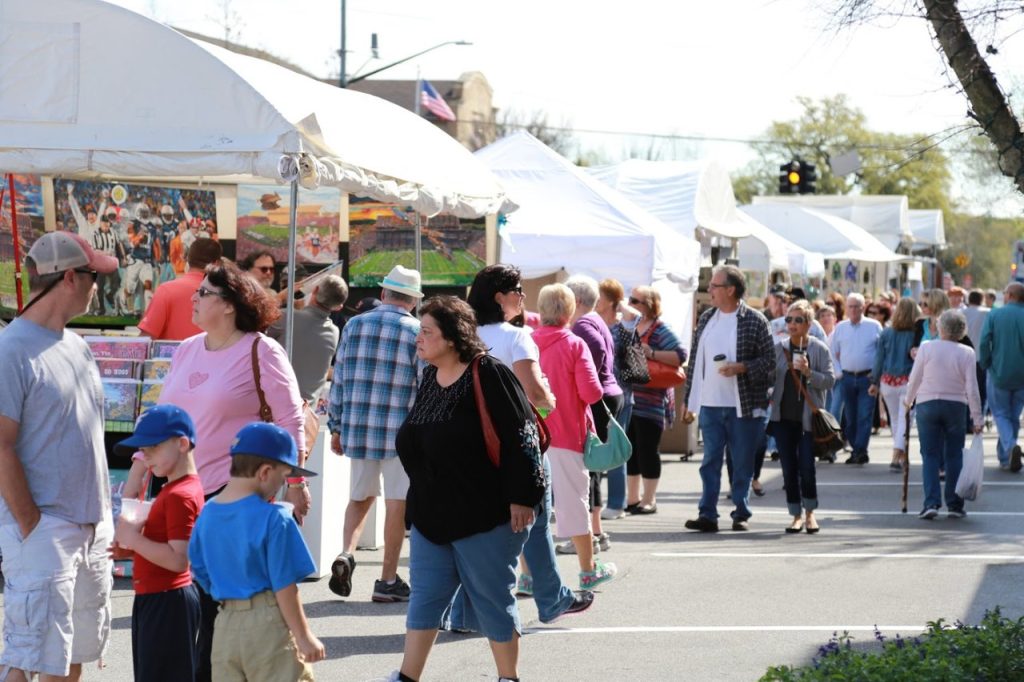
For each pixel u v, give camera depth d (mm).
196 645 8250
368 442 11828
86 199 16094
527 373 10695
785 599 12578
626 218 23172
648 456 18172
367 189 13219
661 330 18062
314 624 11359
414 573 8602
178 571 7547
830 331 27000
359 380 11867
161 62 12141
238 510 6953
